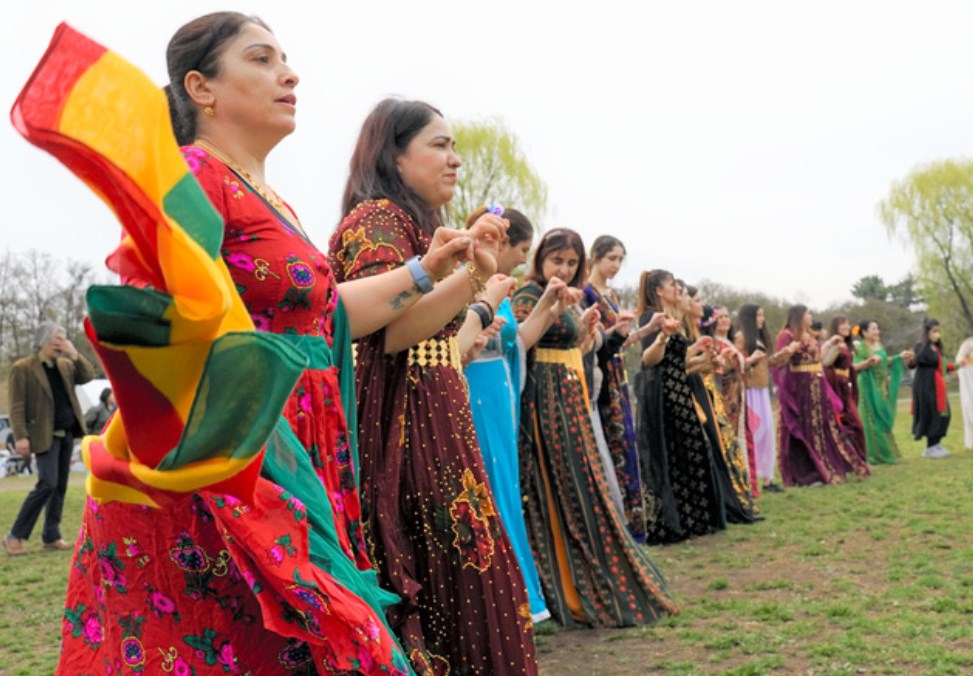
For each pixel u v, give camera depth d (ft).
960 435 63.00
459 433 10.43
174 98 8.22
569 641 15.79
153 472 5.66
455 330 10.96
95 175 5.33
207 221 5.67
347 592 6.77
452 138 11.22
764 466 36.78
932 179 160.66
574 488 17.07
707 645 15.10
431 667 9.98
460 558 10.14
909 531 24.62
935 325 47.75
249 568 6.58
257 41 8.17
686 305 29.30
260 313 7.81
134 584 7.03
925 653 14.10
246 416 5.59
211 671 6.98
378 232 10.24
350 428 8.71
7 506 42.73
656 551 24.22
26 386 27.53
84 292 5.29
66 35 5.29
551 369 17.49
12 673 14.84
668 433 26.08
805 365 37.65
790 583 19.31
